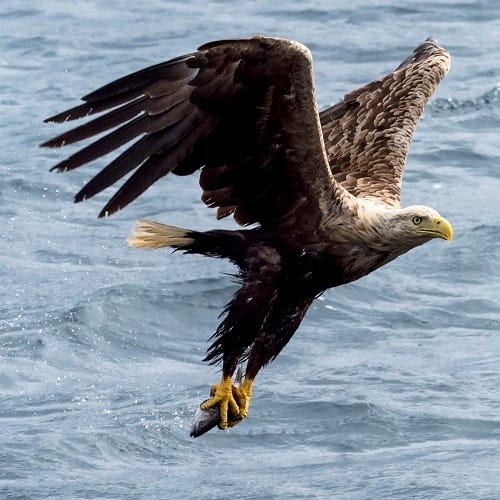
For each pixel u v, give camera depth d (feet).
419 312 56.03
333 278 38.22
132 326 54.95
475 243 63.00
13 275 60.08
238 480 41.22
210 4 111.34
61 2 112.57
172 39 100.83
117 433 44.80
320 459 42.96
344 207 37.65
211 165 37.45
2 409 47.39
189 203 68.90
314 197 37.55
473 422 45.37
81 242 64.13
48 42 100.12
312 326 54.65
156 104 35.70
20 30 103.81
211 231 38.17
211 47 35.22
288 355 51.85
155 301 57.00
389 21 103.60
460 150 75.97
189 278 59.26
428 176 72.43
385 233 37.65
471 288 58.85
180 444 44.47
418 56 46.03
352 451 43.52
